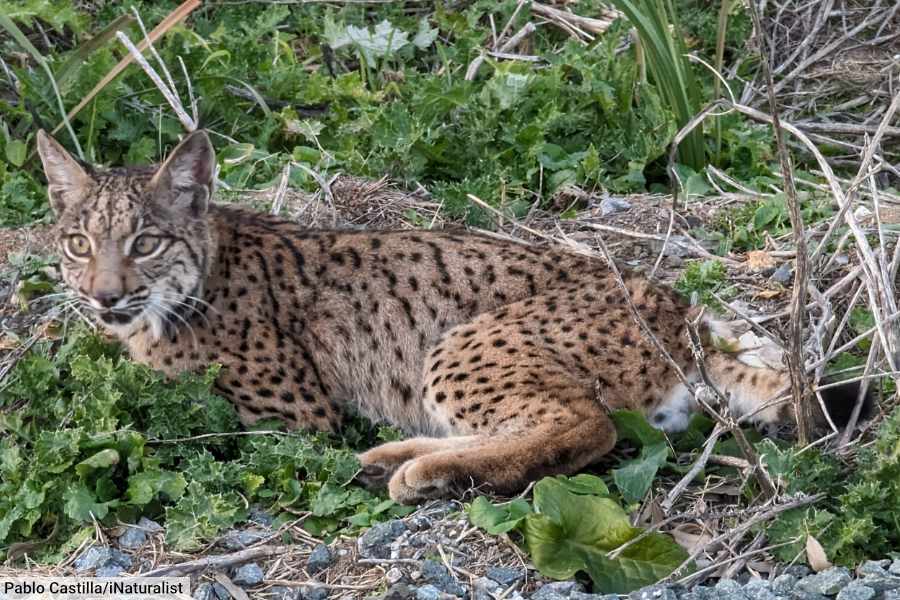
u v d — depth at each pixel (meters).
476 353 9.87
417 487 9.09
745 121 14.45
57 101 13.05
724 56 15.63
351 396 10.47
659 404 9.75
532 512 8.47
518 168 13.17
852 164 13.95
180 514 8.73
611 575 8.16
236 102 13.93
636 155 13.39
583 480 8.85
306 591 8.23
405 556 8.42
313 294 10.38
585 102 13.77
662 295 10.12
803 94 15.08
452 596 8.01
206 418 9.70
